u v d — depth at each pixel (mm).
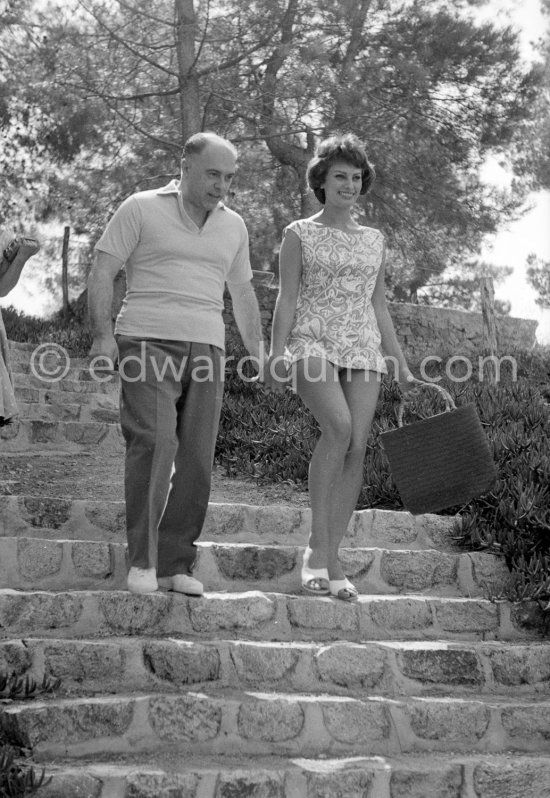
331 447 4211
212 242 4105
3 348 4527
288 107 13141
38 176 15008
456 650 4031
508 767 3496
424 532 5074
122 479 6242
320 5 12781
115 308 13602
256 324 4434
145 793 3113
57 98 13250
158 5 13078
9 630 3801
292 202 14969
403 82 13312
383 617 4262
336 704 3627
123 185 14062
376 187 13984
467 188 14719
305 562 4281
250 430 7020
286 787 3258
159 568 4113
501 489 5363
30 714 3295
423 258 15258
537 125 14930
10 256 4227
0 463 6496
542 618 4461
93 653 3629
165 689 3646
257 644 3854
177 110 13852
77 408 8266
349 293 4309
